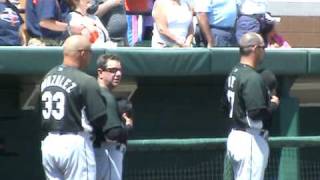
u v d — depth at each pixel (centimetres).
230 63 1641
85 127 1323
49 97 1320
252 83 1433
